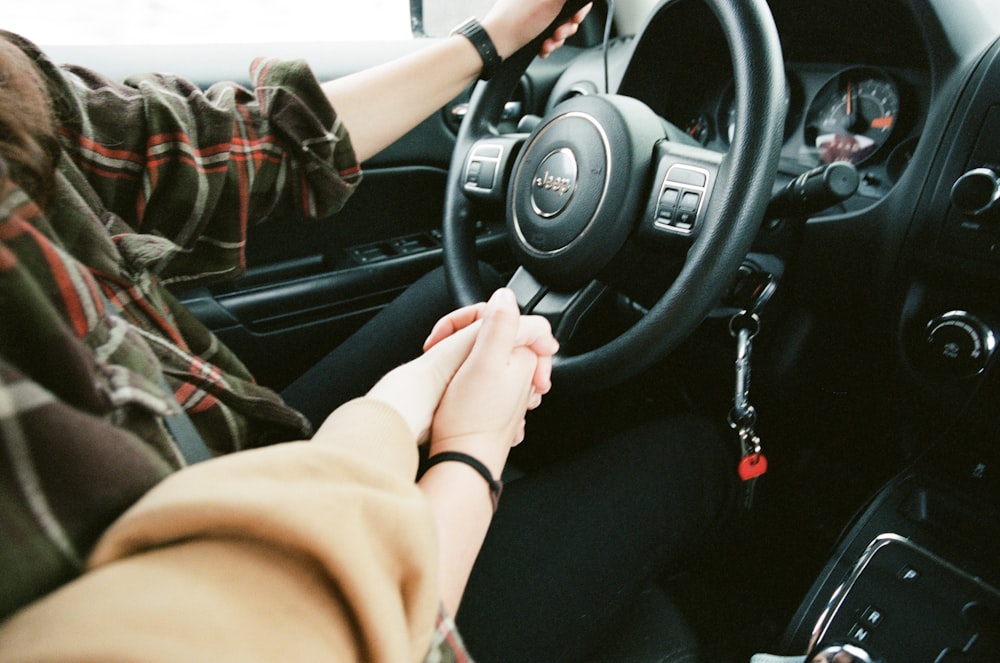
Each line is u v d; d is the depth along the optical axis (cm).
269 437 44
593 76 118
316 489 18
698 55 91
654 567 63
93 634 13
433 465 37
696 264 58
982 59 66
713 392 103
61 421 16
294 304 107
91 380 19
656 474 68
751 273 77
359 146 59
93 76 42
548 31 75
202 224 44
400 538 19
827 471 104
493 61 66
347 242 117
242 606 15
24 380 16
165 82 46
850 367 90
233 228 47
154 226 43
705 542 78
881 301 79
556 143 70
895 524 75
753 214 57
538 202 71
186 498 16
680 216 62
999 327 70
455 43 64
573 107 70
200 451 31
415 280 120
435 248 122
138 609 14
